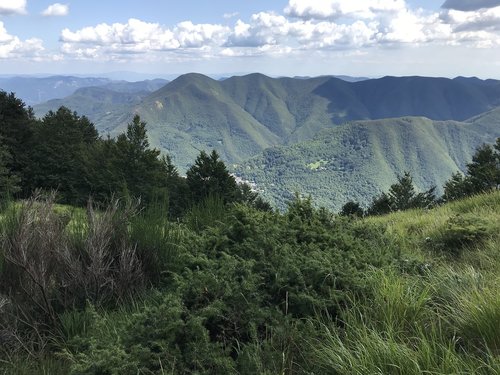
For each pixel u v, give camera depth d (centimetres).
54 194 484
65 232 453
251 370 261
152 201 544
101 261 420
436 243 632
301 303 328
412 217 965
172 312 288
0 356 344
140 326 291
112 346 272
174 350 270
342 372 254
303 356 281
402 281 371
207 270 352
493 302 293
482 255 507
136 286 435
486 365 239
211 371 264
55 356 346
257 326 303
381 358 256
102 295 413
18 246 402
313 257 388
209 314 294
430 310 318
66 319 373
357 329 288
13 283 421
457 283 366
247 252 412
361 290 346
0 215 466
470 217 666
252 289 325
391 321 298
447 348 261
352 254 425
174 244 457
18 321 382
